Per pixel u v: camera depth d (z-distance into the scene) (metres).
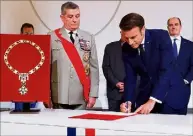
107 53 3.02
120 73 2.94
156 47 1.92
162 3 3.46
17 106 1.62
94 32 3.58
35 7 3.67
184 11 3.43
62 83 2.24
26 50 1.60
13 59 1.60
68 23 2.28
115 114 1.55
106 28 3.56
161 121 1.32
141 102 2.06
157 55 1.92
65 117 1.42
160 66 1.86
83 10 3.58
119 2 3.52
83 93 2.29
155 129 1.23
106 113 1.58
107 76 2.98
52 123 1.38
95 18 3.57
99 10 3.56
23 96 1.59
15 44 1.60
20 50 1.60
